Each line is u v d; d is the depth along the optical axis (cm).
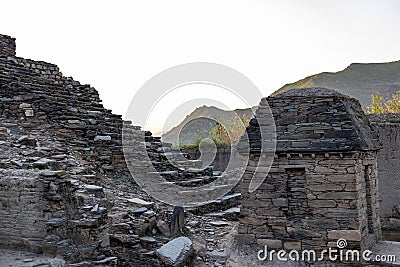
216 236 936
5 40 1312
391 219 1433
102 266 606
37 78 1257
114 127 1212
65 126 1080
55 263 558
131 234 750
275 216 834
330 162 792
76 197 655
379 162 1465
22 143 915
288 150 820
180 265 715
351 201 773
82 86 1377
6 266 543
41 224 617
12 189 637
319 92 874
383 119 1642
